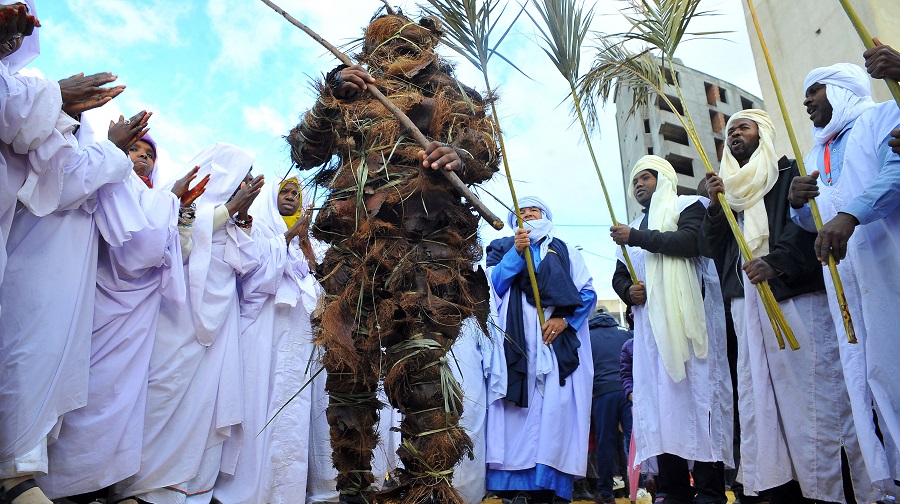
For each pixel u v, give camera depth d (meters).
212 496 3.78
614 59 4.58
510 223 5.22
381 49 2.96
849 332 3.07
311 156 2.96
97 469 3.09
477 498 4.46
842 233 2.98
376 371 2.56
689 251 4.19
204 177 4.11
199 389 3.63
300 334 4.42
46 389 2.79
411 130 2.53
